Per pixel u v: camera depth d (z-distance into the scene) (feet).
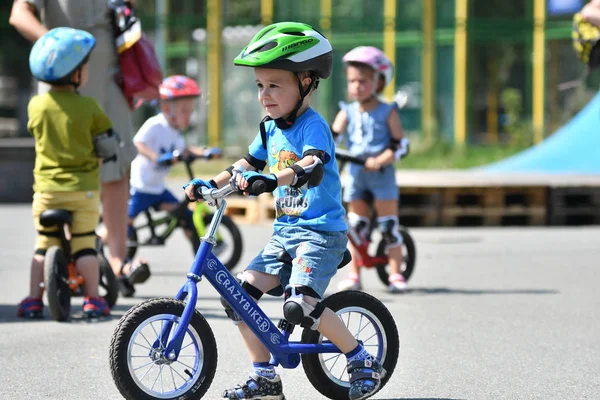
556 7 154.20
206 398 34.24
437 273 65.05
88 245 47.96
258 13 161.79
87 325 46.34
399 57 158.20
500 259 71.72
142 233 90.22
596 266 68.28
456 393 35.29
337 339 32.04
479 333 45.75
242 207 96.99
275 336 31.89
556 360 40.55
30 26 50.21
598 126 135.74
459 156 147.95
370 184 57.77
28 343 42.52
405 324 47.75
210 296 55.01
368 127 57.57
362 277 64.39
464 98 154.92
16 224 93.04
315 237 31.68
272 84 32.01
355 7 159.63
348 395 33.71
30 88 170.91
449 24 156.25
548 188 95.91
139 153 63.10
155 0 163.73
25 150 115.65
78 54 46.80
